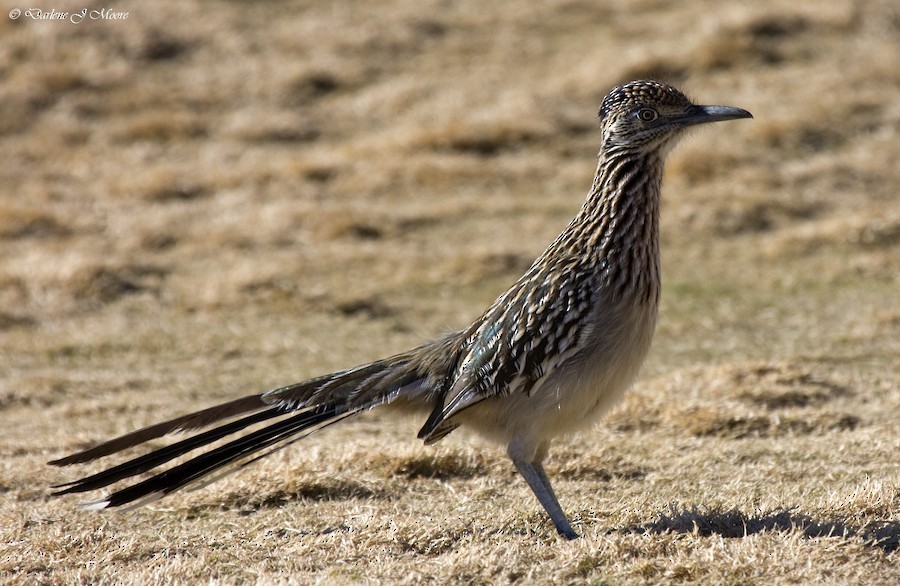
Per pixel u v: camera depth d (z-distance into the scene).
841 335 12.33
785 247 15.41
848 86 20.34
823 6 22.95
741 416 9.37
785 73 21.00
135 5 24.06
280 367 12.02
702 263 15.19
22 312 13.76
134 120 20.62
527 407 6.77
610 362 6.72
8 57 22.31
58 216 16.83
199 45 23.22
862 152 18.31
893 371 10.98
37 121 20.67
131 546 6.79
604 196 6.85
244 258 15.61
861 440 8.78
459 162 18.61
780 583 5.76
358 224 16.39
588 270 6.71
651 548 6.27
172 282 14.85
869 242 15.36
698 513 6.84
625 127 6.85
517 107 20.22
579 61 22.14
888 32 22.28
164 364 12.20
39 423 10.12
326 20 24.33
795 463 8.30
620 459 8.55
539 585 5.91
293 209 16.78
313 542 6.78
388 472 8.16
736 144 18.72
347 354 12.41
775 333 12.64
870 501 6.88
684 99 6.96
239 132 20.34
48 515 7.49
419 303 14.12
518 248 15.59
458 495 7.78
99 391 11.16
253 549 6.72
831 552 6.06
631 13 24.16
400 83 21.88
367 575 6.12
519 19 24.19
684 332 12.80
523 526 6.99
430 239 16.25
